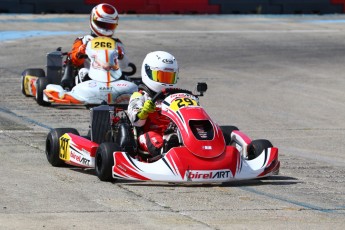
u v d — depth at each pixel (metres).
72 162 24.22
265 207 20.09
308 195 21.86
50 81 37.69
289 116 36.97
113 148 22.56
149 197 20.86
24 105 37.50
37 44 54.97
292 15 73.81
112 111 24.91
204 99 40.22
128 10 69.88
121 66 37.69
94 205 19.78
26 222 17.94
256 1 73.56
